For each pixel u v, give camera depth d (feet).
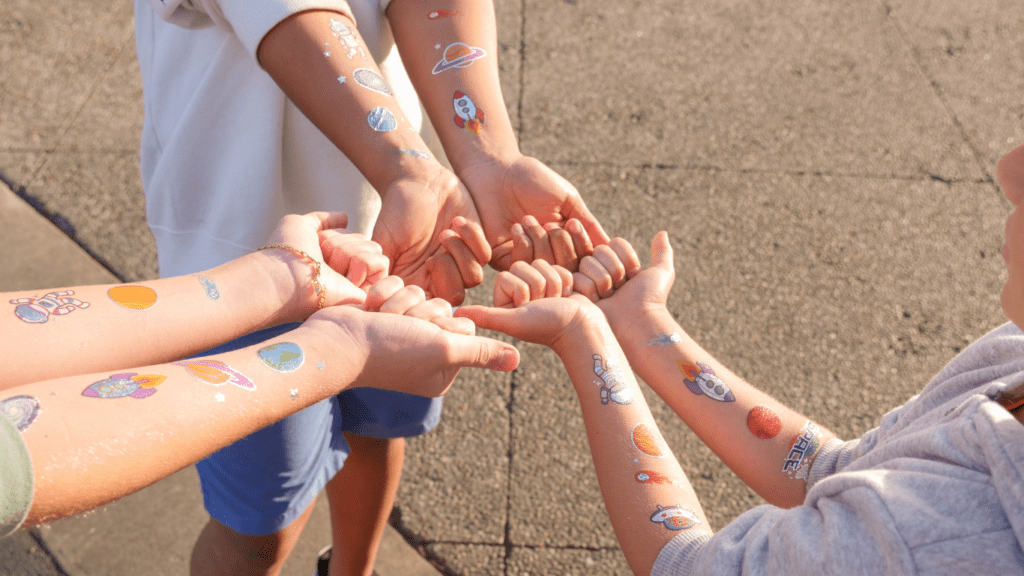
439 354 3.66
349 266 4.26
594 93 11.19
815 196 10.08
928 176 10.38
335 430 5.16
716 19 12.46
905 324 8.80
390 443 5.67
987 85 11.63
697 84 11.43
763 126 10.91
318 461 4.93
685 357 4.40
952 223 9.85
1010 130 11.03
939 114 11.18
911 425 2.97
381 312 3.95
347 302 4.18
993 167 10.55
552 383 8.12
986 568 2.09
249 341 4.49
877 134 10.89
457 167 5.26
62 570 6.78
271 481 4.68
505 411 7.89
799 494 3.78
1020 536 2.08
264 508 4.82
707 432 4.12
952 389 2.90
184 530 7.04
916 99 11.39
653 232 9.59
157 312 3.36
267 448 4.46
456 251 4.77
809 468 3.79
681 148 10.57
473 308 4.38
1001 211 10.00
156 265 9.04
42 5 11.91
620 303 4.79
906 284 9.19
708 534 3.26
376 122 4.49
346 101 4.39
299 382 3.12
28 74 10.96
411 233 4.61
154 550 6.91
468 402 7.93
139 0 4.78
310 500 5.08
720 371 4.32
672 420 7.84
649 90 11.30
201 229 4.99
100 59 11.26
